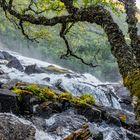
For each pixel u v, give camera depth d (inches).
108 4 260.2
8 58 989.8
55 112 452.1
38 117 433.4
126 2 188.4
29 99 431.2
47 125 415.5
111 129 489.4
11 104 403.9
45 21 235.9
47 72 868.0
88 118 477.7
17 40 1518.2
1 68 770.8
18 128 281.1
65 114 455.5
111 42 183.9
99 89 801.6
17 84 509.4
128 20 184.4
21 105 424.2
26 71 802.8
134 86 158.9
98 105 550.9
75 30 459.8
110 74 1745.8
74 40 489.1
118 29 185.8
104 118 499.2
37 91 463.8
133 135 504.1
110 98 813.2
